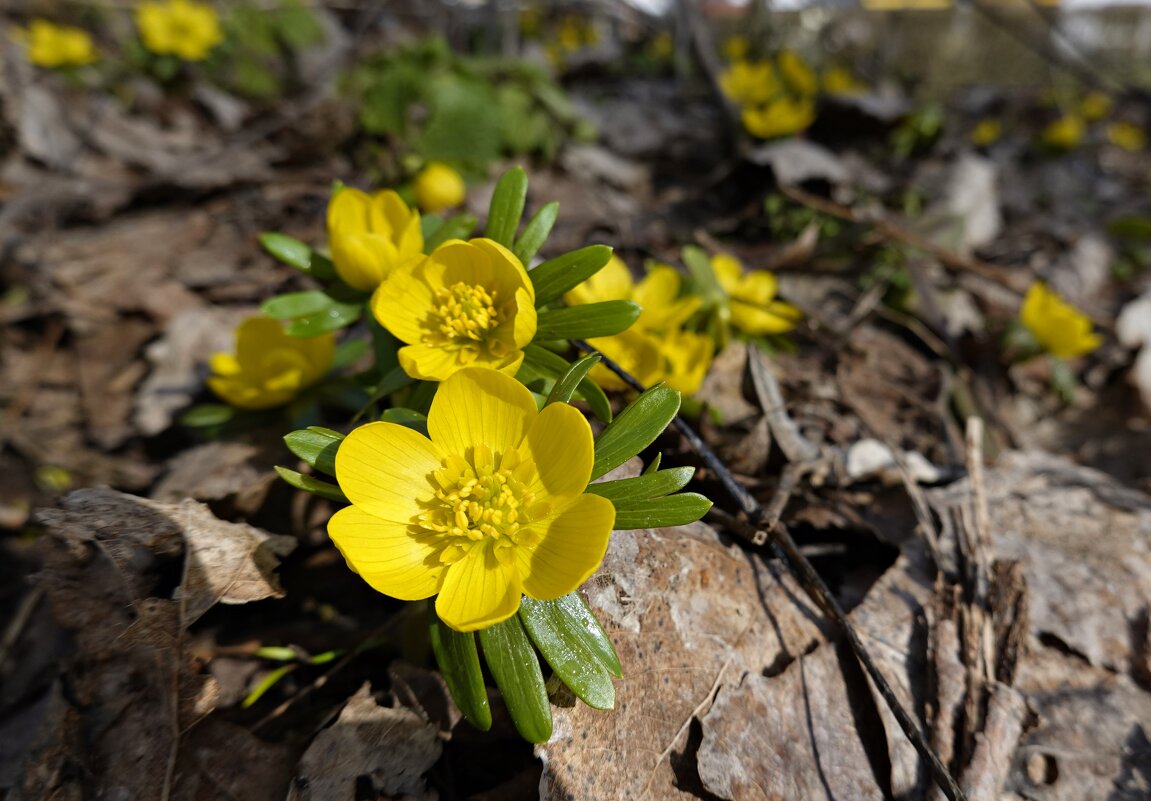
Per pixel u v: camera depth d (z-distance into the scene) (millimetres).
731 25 656
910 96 636
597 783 88
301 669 116
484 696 77
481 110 265
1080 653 115
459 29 471
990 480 146
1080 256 306
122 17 489
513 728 101
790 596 109
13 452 177
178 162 298
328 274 115
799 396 157
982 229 314
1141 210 423
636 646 96
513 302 95
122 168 300
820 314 197
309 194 256
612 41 631
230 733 93
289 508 129
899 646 108
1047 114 651
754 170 264
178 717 92
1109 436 203
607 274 128
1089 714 108
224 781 90
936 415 163
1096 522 134
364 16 515
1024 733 101
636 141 352
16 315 208
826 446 142
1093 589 123
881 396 169
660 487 81
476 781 98
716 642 101
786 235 235
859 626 109
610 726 91
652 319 124
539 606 81
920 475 142
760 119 278
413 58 272
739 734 94
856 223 219
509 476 84
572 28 647
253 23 440
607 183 293
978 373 203
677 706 95
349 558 75
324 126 281
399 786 91
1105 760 103
